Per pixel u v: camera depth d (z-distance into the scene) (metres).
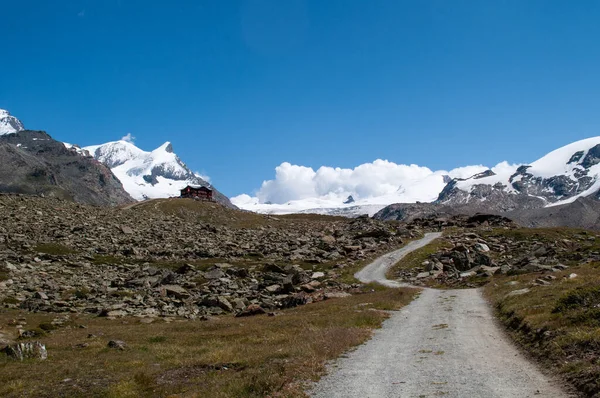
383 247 110.88
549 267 66.94
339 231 139.12
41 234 96.06
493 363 22.98
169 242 106.31
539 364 21.97
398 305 48.78
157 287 69.44
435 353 26.03
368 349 27.95
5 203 120.44
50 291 61.34
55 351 31.80
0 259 73.25
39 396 21.17
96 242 96.62
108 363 27.30
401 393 18.55
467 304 47.53
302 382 20.64
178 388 21.03
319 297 62.53
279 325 40.53
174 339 36.53
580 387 17.27
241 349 29.98
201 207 175.75
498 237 120.94
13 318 46.47
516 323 31.98
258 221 165.38
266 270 85.69
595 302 27.83
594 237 114.50
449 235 125.75
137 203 184.00
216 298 61.22
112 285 69.19
